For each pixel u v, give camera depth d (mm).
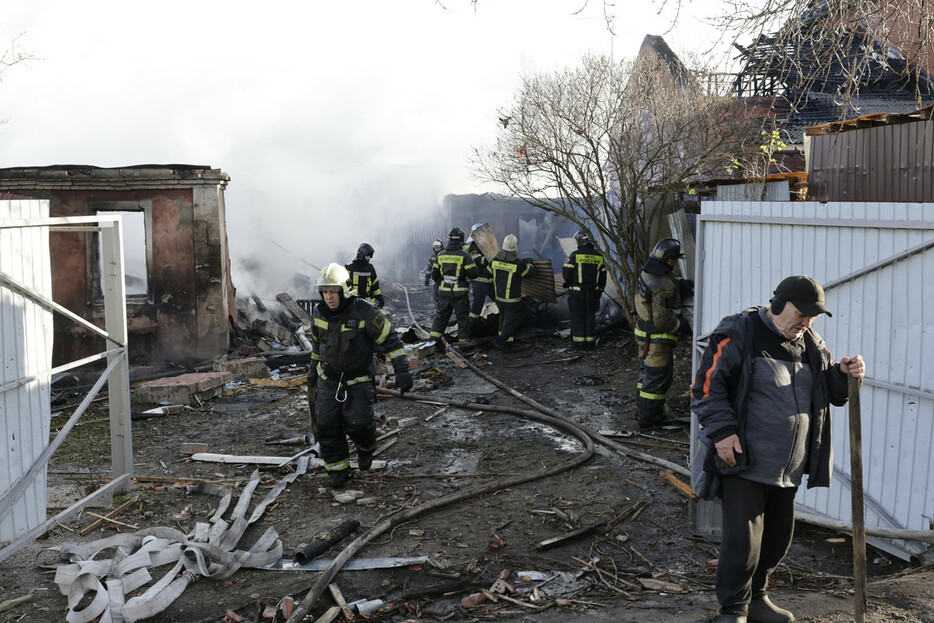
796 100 4570
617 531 5059
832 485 5012
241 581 4359
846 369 3059
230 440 7695
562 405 8750
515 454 6973
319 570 4477
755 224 5578
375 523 5258
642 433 7445
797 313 3049
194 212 11797
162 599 3959
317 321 5945
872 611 3346
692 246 11000
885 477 4582
